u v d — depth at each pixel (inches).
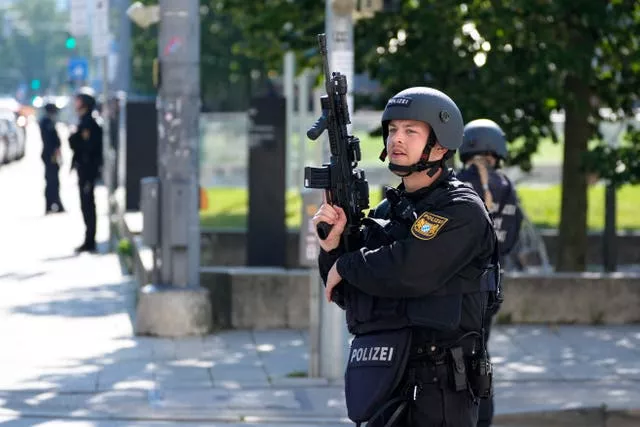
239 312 733.9
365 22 805.2
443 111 289.6
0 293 849.5
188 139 708.7
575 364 641.6
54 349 663.1
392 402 287.6
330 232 295.0
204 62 2176.4
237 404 551.8
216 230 1002.7
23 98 6870.1
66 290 865.5
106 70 1157.1
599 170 820.0
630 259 1050.1
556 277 752.3
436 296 286.5
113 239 1103.6
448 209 284.8
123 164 1255.5
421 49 801.6
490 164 482.0
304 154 1459.2
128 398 558.9
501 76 788.0
